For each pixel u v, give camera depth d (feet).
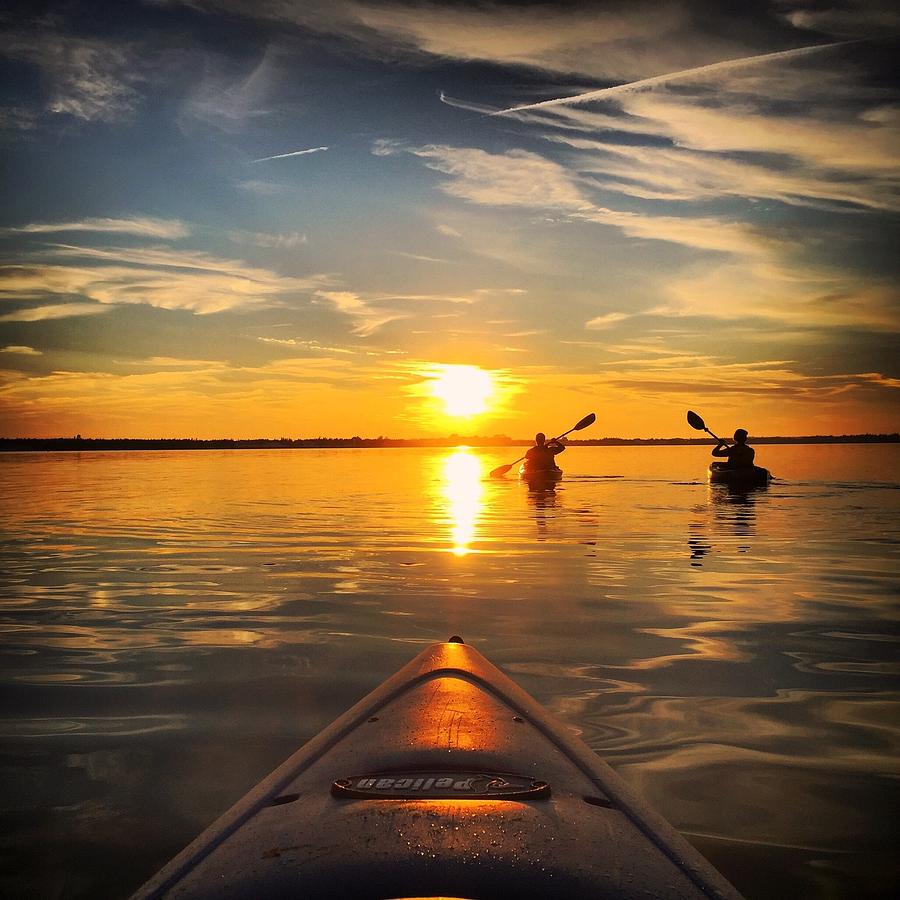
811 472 65.77
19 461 116.47
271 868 4.88
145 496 45.98
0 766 8.91
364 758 6.81
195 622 15.38
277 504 40.16
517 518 33.24
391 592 18.15
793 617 15.72
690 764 8.95
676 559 22.59
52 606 16.85
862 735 9.78
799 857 7.11
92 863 6.99
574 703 10.85
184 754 9.18
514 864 4.83
